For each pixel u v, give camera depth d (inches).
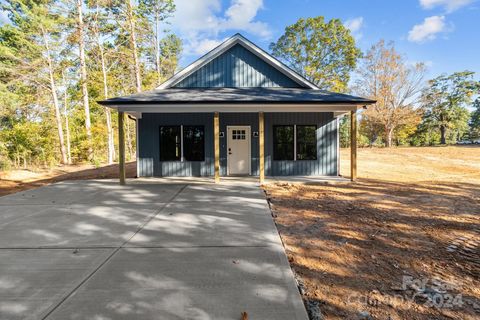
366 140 1317.7
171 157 480.4
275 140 479.5
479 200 288.7
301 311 105.3
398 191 341.7
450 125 1332.4
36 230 202.1
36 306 108.4
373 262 147.9
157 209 261.9
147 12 1030.4
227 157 485.1
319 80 1274.6
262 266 142.3
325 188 365.1
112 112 1127.6
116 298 113.6
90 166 746.2
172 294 116.6
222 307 107.7
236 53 493.0
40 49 799.1
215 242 176.4
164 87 483.5
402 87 1090.1
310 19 1289.4
